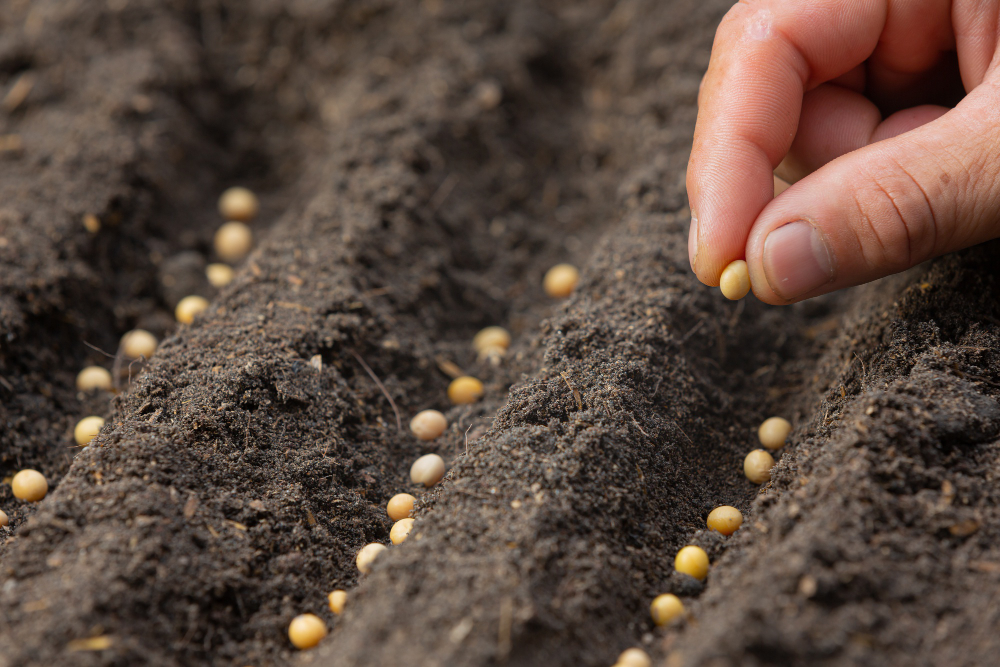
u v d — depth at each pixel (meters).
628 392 0.55
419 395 0.58
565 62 0.69
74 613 0.51
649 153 0.63
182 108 0.67
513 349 0.59
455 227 0.63
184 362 0.56
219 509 0.53
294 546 0.53
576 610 0.51
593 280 0.59
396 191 0.62
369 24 0.68
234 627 0.52
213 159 0.67
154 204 0.63
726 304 0.58
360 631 0.51
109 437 0.54
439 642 0.50
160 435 0.54
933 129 0.53
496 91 0.66
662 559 0.53
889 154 0.53
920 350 0.54
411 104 0.65
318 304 0.58
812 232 0.53
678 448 0.55
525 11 0.69
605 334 0.56
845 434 0.53
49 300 0.59
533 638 0.50
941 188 0.52
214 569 0.52
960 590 0.50
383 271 0.60
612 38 0.69
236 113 0.69
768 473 0.55
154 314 0.61
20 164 0.63
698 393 0.56
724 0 0.66
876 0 0.55
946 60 0.56
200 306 0.60
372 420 0.57
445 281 0.61
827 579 0.50
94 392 0.58
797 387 0.57
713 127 0.55
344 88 0.67
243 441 0.54
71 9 0.67
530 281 0.63
